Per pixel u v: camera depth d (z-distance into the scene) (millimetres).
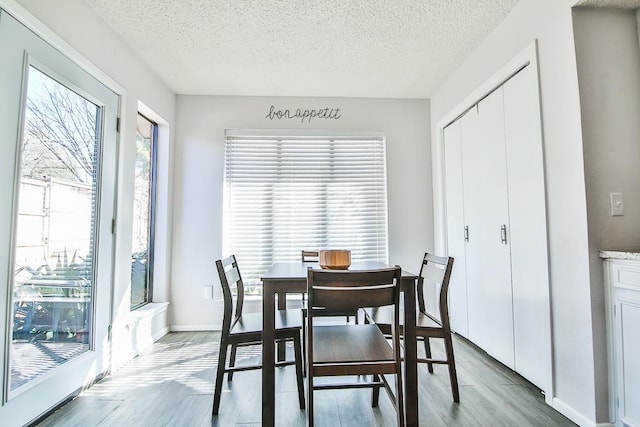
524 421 1637
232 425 1607
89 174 2051
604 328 1549
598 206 1594
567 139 1697
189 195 3250
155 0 1989
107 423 1619
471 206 2711
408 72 2908
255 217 3311
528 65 2006
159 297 3086
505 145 2254
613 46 1663
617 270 1497
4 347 1448
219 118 3322
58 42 1759
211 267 3219
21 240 1558
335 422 1631
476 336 2641
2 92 1447
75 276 1927
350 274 1400
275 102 3377
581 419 1589
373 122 3426
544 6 1838
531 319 2010
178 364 2361
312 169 3377
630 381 1437
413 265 3357
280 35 2348
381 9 2078
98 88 2115
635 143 1633
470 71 2637
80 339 1968
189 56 2613
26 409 1549
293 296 3207
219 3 2016
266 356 1590
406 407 1588
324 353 1506
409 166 3418
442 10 2098
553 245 1801
